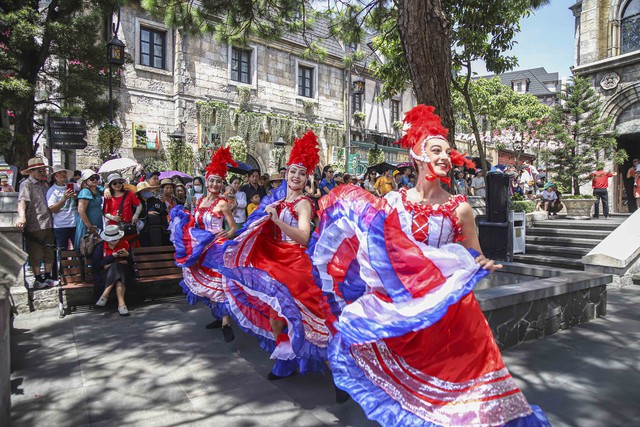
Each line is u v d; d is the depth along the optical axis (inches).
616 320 207.6
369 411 90.4
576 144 527.2
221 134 707.4
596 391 132.8
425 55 204.2
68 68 480.4
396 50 418.9
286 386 137.6
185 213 201.3
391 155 985.5
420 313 84.9
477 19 371.2
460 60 425.7
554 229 414.6
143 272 240.7
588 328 195.0
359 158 885.8
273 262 149.3
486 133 851.4
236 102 742.5
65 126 411.2
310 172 151.3
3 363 108.5
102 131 461.4
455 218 92.5
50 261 236.2
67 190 229.9
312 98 855.7
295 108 823.7
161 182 287.1
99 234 224.2
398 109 1029.2
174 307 234.8
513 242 368.2
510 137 697.6
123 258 223.6
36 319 208.8
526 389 134.2
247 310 156.2
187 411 121.6
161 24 660.7
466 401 82.7
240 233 159.3
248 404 125.5
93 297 237.5
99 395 131.6
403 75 420.5
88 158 595.2
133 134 637.3
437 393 85.7
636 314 218.2
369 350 95.3
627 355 161.8
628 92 592.7
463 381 84.5
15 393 133.0
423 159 92.0
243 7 310.3
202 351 168.7
